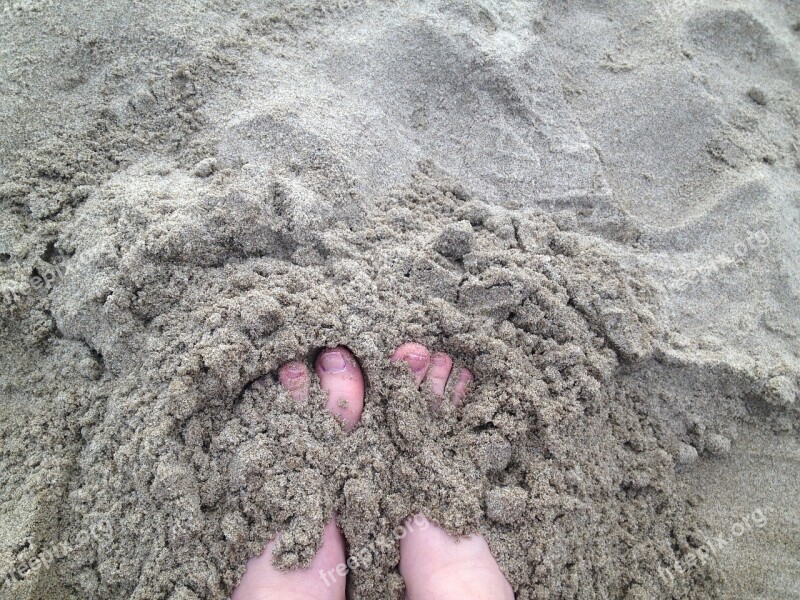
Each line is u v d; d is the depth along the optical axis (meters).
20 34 0.44
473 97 0.46
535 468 0.35
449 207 0.42
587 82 0.50
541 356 0.37
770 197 0.45
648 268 0.43
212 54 0.44
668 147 0.48
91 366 0.36
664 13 0.54
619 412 0.39
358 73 0.46
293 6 0.48
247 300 0.35
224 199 0.37
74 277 0.37
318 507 0.33
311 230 0.38
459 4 0.48
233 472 0.33
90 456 0.34
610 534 0.36
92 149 0.41
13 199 0.40
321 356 0.36
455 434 0.35
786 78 0.53
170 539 0.32
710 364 0.40
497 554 0.33
